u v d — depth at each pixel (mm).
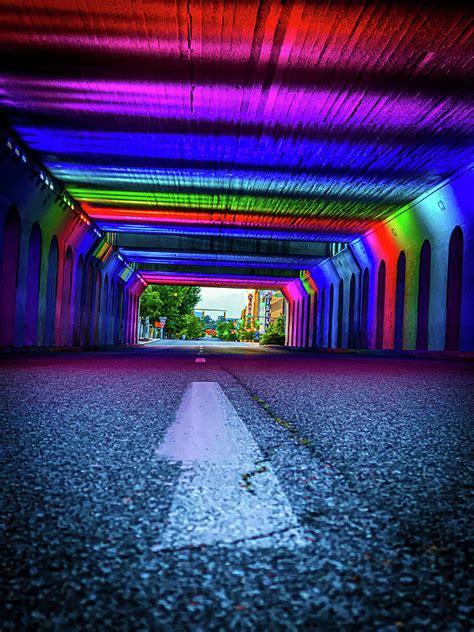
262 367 9703
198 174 18844
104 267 36031
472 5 8703
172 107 12844
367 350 30234
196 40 9773
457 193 18797
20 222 18203
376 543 1335
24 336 20000
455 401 4688
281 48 10055
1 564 1177
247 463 2180
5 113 13469
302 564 1193
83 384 5656
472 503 1704
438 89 11719
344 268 36000
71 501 1639
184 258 40250
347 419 3473
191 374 7406
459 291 21312
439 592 1080
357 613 985
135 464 2141
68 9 8859
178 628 921
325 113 13109
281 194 21500
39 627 922
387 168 17531
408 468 2162
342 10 8844
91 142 15539
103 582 1094
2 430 2887
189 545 1291
